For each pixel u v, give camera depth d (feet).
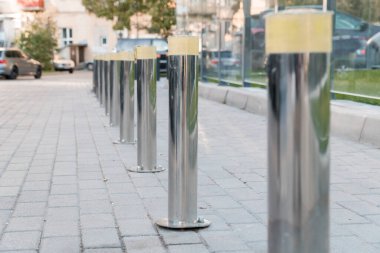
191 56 13.07
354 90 27.96
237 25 45.47
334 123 27.12
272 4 36.76
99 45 184.34
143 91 19.44
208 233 13.01
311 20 6.14
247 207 15.28
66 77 117.70
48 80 101.45
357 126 25.43
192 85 13.12
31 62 108.68
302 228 6.36
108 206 15.48
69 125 33.88
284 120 6.27
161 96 56.95
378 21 26.08
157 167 20.26
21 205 15.66
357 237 12.75
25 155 23.67
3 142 27.37
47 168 20.83
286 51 6.20
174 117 13.20
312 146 6.27
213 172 19.88
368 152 23.03
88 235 12.97
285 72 6.22
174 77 13.12
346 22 28.25
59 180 18.76
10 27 158.61
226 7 48.24
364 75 27.14
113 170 20.27
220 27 50.55
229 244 12.26
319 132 6.28
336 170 19.85
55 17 178.91
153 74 19.19
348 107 27.61
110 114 33.35
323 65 6.22
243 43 44.04
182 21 63.00
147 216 14.46
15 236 12.96
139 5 119.65
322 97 6.26
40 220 14.21
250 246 12.14
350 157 22.08
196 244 12.28
